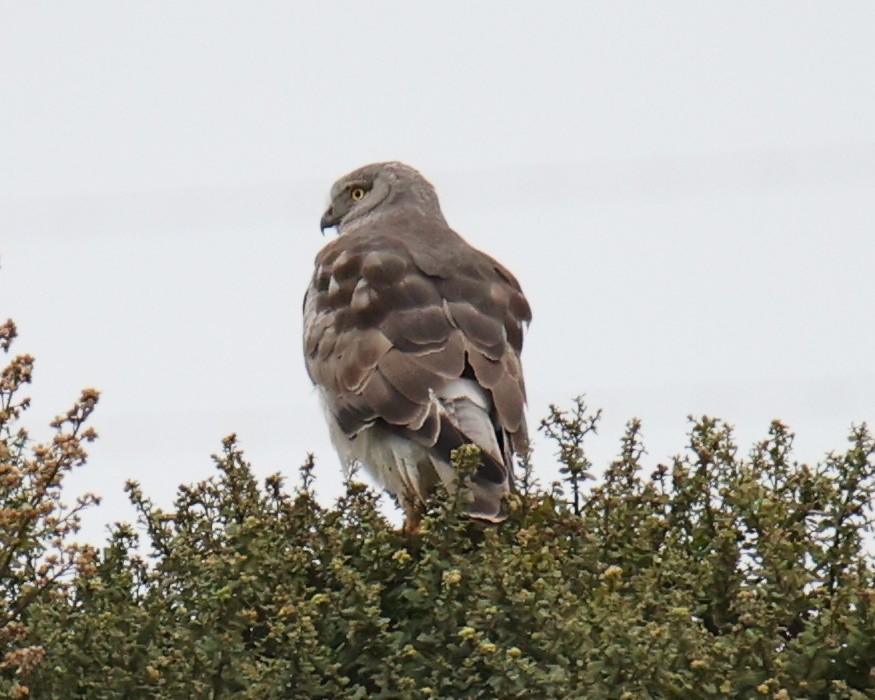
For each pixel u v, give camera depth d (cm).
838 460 1166
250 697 946
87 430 1039
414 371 1452
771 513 1119
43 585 1015
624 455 1223
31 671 975
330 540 1112
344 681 990
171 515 1166
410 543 1155
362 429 1455
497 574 1005
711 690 945
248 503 1174
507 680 949
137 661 984
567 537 1166
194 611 1050
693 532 1167
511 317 1541
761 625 996
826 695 997
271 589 1073
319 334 1536
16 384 1085
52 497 1028
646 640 963
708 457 1196
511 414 1446
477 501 1260
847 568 1098
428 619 1029
